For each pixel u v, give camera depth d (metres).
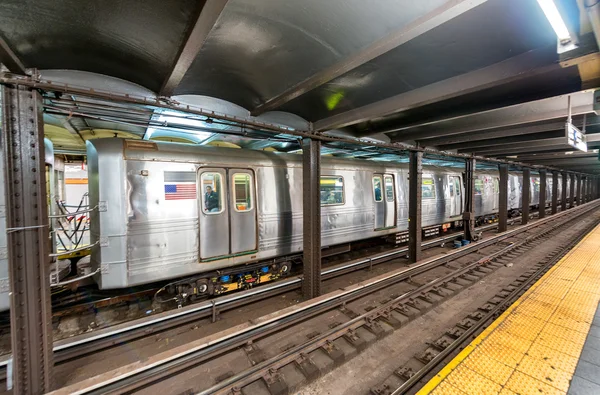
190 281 4.75
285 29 2.33
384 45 2.32
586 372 2.70
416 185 6.71
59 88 2.48
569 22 1.99
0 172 3.17
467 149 8.18
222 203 4.88
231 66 2.94
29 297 2.37
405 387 2.71
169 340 3.86
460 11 1.88
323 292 5.57
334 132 5.17
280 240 5.63
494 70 2.90
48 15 2.02
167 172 4.32
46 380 2.48
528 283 5.35
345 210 6.85
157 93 3.15
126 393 2.69
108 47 2.46
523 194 12.25
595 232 9.95
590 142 7.33
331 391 2.82
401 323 4.01
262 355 3.26
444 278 5.57
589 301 4.23
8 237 2.27
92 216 4.11
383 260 7.21
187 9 1.94
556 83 3.23
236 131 4.79
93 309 4.59
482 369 2.78
